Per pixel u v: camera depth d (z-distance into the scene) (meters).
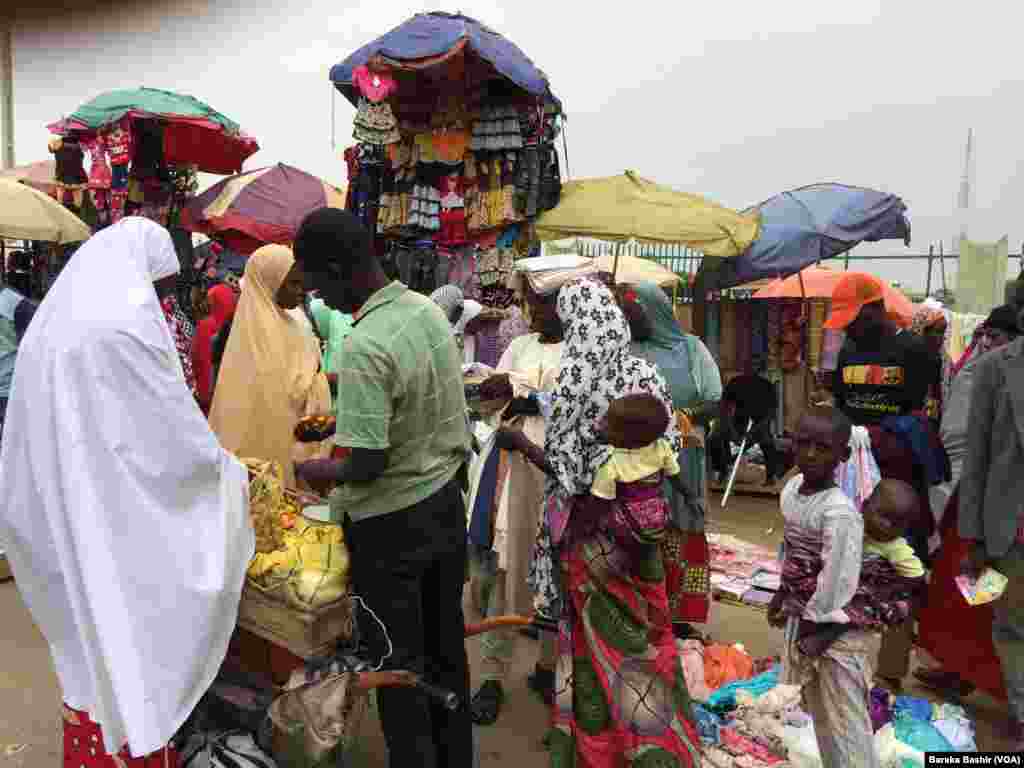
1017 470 3.12
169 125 7.91
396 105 6.28
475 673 4.00
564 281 3.59
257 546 2.61
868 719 2.67
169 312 2.73
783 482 9.05
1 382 5.45
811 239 7.16
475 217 6.46
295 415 3.48
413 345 2.40
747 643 4.48
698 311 8.60
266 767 2.54
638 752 2.58
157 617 2.24
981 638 3.69
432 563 2.60
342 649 2.72
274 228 7.85
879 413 4.11
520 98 6.26
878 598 2.71
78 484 2.15
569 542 2.75
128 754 2.34
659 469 2.64
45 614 2.38
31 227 6.77
